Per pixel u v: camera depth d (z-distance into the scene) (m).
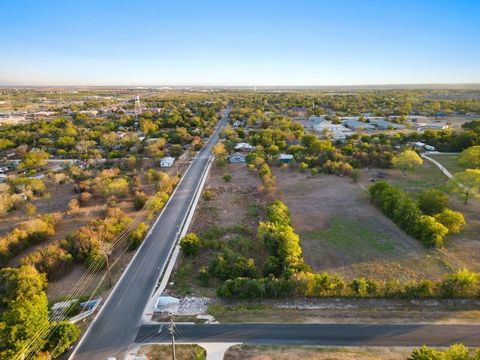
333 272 40.62
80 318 33.50
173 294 37.19
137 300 36.28
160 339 30.30
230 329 31.17
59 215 56.75
